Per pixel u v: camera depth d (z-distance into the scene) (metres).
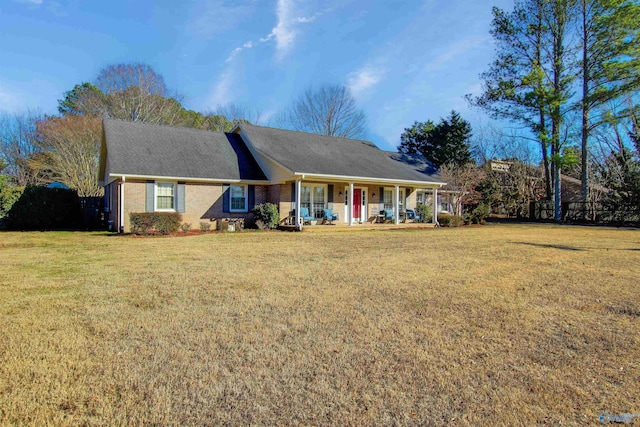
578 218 26.30
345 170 18.48
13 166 33.03
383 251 10.43
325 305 5.06
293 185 18.66
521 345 3.80
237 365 3.29
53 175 31.50
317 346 3.71
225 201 18.06
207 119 41.75
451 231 18.06
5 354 3.44
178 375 3.10
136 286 6.03
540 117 27.08
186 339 3.85
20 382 2.95
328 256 9.40
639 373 3.22
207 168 17.73
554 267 8.04
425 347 3.72
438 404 2.72
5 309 4.75
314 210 19.39
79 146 28.73
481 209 24.31
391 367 3.28
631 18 22.25
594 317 4.70
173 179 16.48
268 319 4.48
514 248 11.26
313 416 2.56
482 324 4.40
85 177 29.09
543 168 33.34
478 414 2.60
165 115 37.69
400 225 20.22
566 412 2.63
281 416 2.55
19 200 19.14
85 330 4.07
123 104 35.09
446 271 7.50
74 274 6.92
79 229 18.36
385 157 23.98
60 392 2.81
